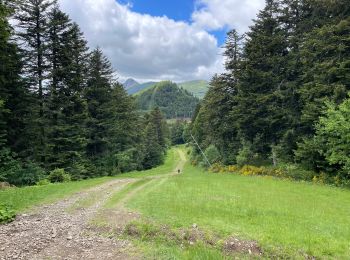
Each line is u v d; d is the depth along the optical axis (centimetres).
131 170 5400
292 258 876
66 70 3066
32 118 2800
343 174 2502
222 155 4400
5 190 1848
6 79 2562
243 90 3491
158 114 9806
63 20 2959
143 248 915
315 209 1524
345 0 2550
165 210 1309
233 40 4028
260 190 2088
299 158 2805
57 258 841
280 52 3416
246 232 1030
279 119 3136
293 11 3328
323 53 2684
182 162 8112
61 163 3100
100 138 4125
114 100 4403
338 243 986
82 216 1274
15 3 2589
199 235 1000
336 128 2306
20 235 1022
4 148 2517
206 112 4556
